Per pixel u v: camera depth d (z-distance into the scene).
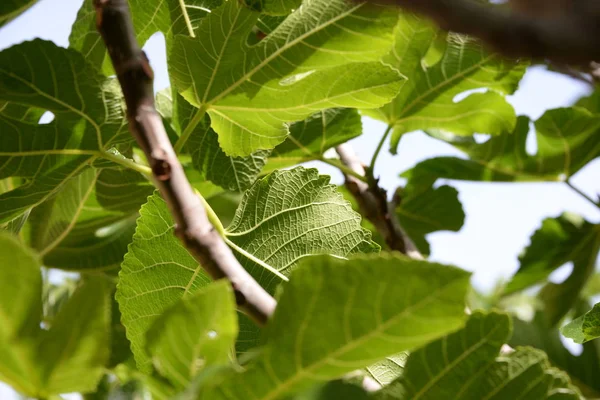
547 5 0.71
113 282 1.62
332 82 1.39
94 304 1.19
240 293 1.24
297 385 1.20
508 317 1.27
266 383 1.20
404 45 1.66
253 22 1.39
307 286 1.20
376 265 1.19
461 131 1.70
